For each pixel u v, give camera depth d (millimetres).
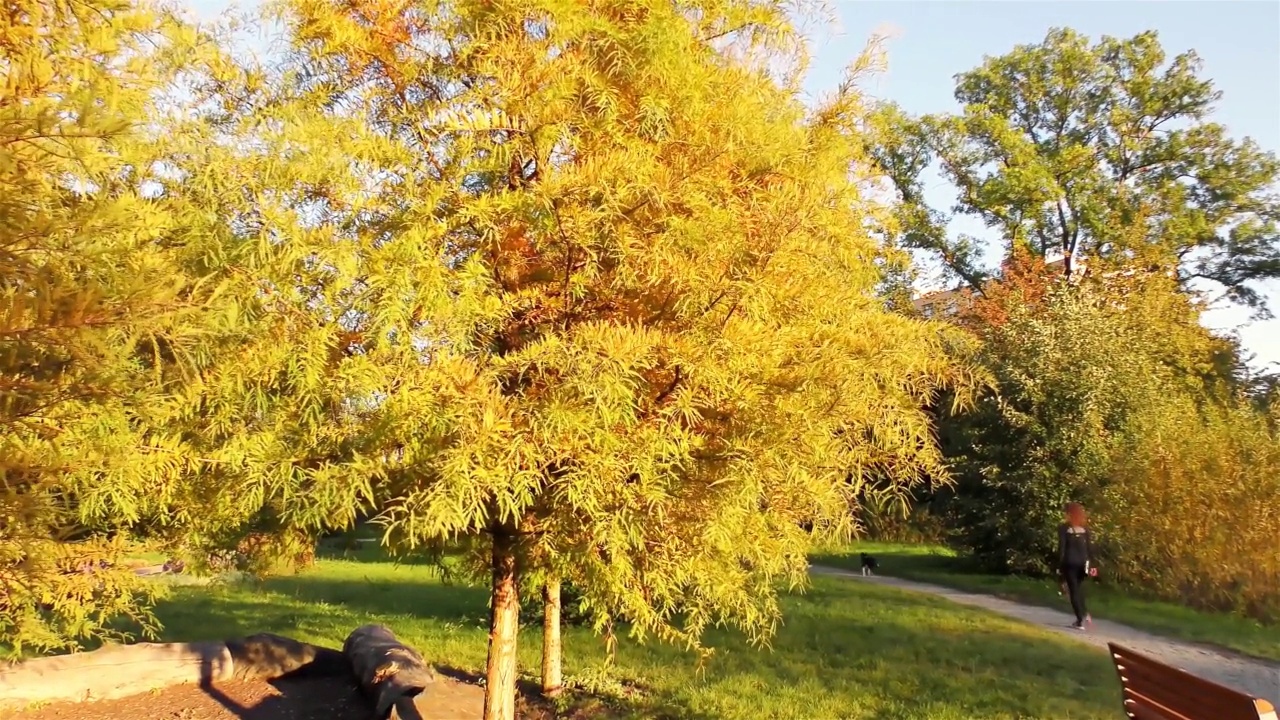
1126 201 28594
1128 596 14664
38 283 2945
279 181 3779
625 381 3615
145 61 4023
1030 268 25016
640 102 4266
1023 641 10148
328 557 21094
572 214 3996
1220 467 13453
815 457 4055
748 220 4246
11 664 7277
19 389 3064
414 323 3807
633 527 3814
